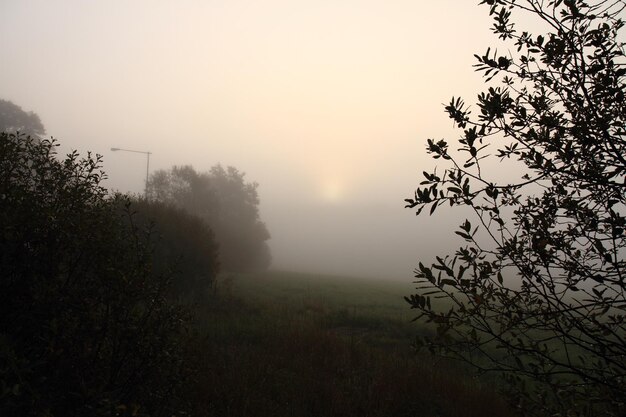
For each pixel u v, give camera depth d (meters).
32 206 3.38
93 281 3.47
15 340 2.95
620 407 2.42
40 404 2.68
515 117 2.48
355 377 7.11
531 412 2.83
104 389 3.08
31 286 3.17
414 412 6.10
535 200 2.75
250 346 8.55
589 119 2.39
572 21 2.45
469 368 8.57
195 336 4.02
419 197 2.50
